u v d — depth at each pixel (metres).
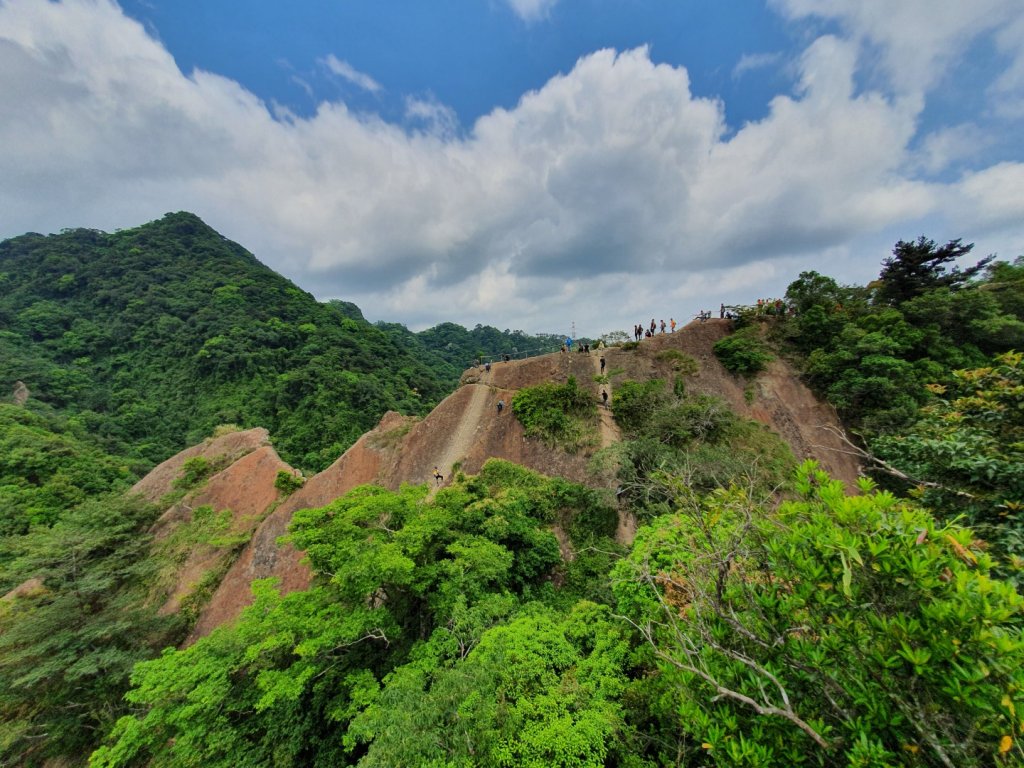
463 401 30.22
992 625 3.31
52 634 17.17
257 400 54.69
